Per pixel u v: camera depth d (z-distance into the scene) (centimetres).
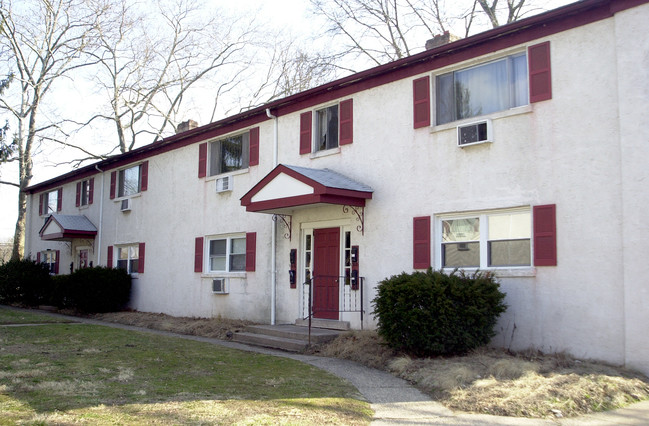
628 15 889
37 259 2745
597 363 878
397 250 1180
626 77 882
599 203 909
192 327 1484
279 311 1441
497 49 1056
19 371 824
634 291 848
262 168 1535
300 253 1409
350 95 1320
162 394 703
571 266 930
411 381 844
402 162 1192
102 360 948
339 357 1051
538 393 714
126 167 2141
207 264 1700
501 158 1035
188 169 1803
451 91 1143
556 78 975
